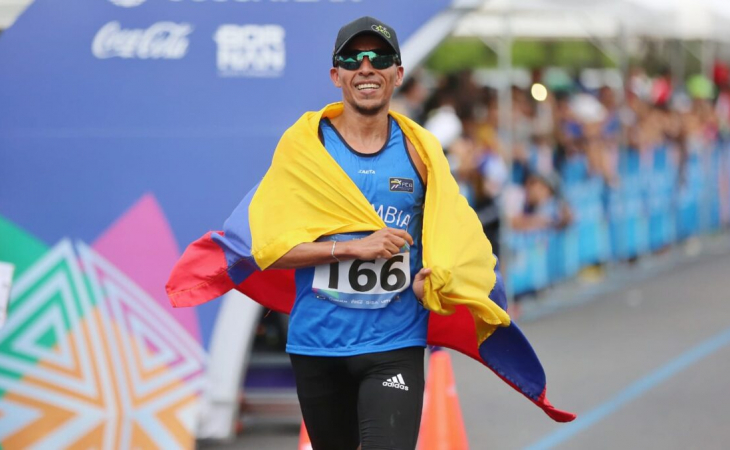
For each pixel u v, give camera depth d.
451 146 22.03
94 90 13.64
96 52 13.65
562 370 18.23
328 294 8.40
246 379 15.09
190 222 13.58
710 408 15.38
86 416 13.16
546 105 25.62
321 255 8.26
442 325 9.31
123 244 13.51
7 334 13.27
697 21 27.61
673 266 30.28
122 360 13.27
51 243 13.48
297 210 8.48
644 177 29.55
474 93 23.55
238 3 13.73
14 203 13.53
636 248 29.36
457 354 20.77
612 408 15.57
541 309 24.52
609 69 31.61
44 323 13.33
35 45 13.59
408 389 8.32
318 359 8.54
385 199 8.44
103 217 13.54
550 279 25.14
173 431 13.02
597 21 26.95
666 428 14.36
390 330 8.44
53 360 13.27
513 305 23.23
